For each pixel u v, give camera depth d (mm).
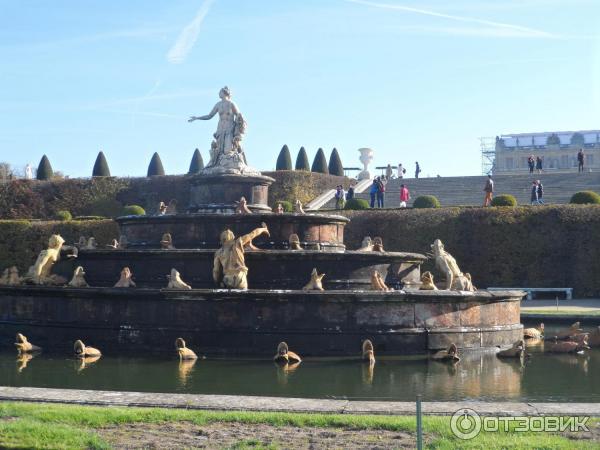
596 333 20516
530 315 26969
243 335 18203
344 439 9000
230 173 25641
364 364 17000
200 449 8617
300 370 16172
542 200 46062
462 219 38844
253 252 20359
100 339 19078
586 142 122312
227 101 26297
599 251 36969
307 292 18094
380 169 70875
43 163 65125
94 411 10148
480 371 16250
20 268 42781
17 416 9914
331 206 52344
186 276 20844
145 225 23938
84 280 20656
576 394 13609
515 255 38062
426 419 9789
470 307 19297
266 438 9039
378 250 23875
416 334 18484
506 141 127000
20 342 18938
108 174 65062
